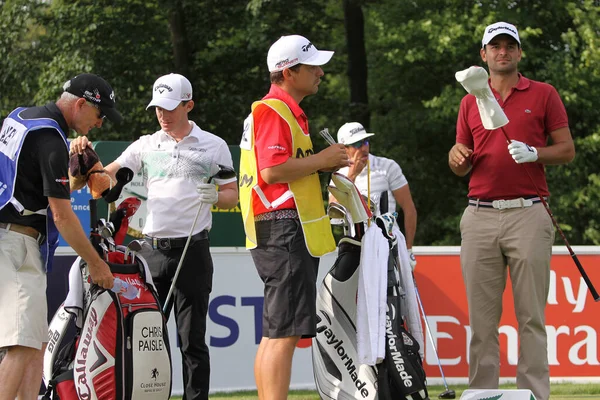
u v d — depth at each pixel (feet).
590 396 32.40
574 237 79.46
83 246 21.04
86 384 21.08
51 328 23.07
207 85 84.48
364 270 23.50
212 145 26.35
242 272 33.83
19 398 22.13
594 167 80.28
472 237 25.68
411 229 32.22
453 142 87.76
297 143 21.94
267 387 21.54
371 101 91.04
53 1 82.58
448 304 35.19
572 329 35.27
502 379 34.96
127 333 21.36
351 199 23.94
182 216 25.57
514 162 25.14
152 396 21.58
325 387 24.45
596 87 79.00
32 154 21.08
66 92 21.83
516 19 78.89
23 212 21.24
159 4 79.20
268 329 21.84
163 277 25.68
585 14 79.15
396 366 23.15
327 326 24.53
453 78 85.30
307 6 80.59
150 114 78.89
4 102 83.46
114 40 79.97
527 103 25.50
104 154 35.63
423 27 78.59
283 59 22.18
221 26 84.07
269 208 21.86
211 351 33.37
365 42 91.04
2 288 21.06
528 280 25.00
